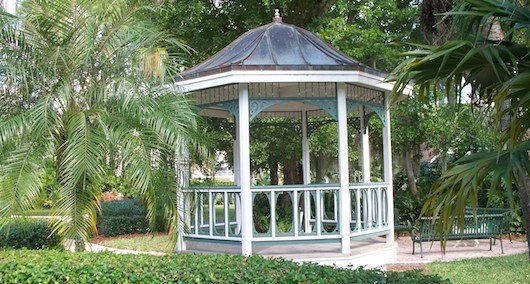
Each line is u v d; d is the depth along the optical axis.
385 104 9.95
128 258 6.04
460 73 4.28
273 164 15.79
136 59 7.53
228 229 8.88
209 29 14.21
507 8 3.97
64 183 7.15
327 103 8.73
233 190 8.81
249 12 13.69
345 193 8.66
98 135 6.79
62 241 9.10
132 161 6.74
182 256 6.10
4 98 7.31
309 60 8.71
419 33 10.58
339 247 9.23
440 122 13.39
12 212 6.30
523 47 4.01
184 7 13.20
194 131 7.57
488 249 11.30
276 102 8.66
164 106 7.25
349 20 14.49
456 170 4.09
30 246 10.12
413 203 15.05
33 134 6.70
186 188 8.20
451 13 3.99
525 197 5.42
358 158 15.64
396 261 9.82
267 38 9.25
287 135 14.35
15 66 7.07
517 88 3.69
